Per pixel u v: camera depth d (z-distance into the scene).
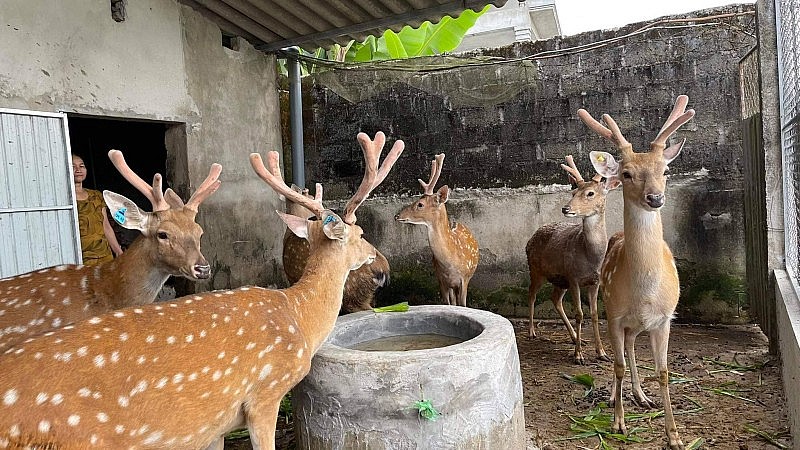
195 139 5.09
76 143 6.49
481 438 2.48
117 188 6.72
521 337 5.13
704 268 5.13
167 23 4.84
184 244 2.75
